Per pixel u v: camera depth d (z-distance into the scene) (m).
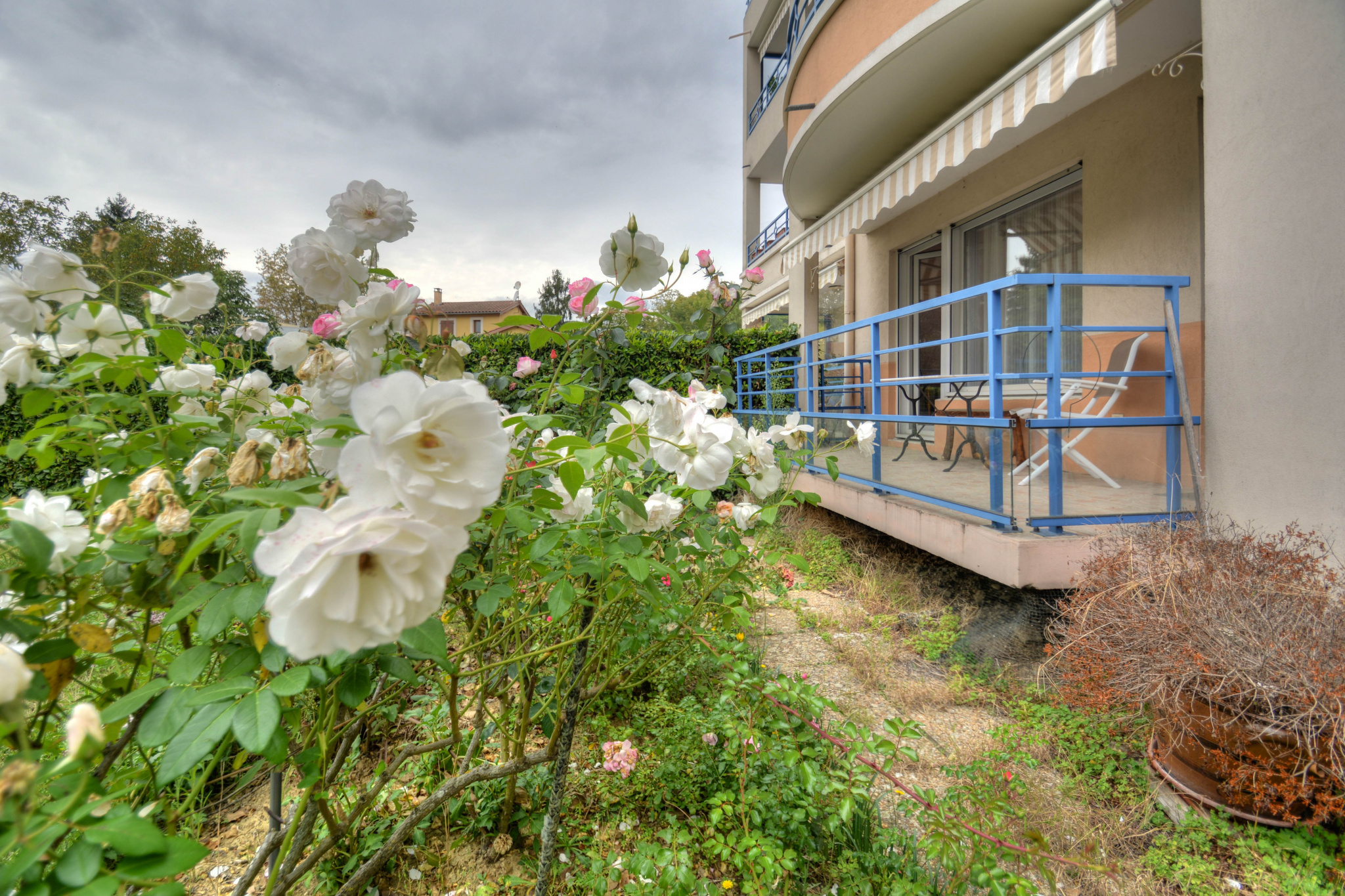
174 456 1.14
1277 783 1.99
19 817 0.56
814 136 6.63
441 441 0.58
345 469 0.56
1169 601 2.32
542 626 1.95
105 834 0.58
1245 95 2.89
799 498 1.96
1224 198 3.02
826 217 7.56
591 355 2.47
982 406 5.83
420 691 2.49
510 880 1.94
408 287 0.91
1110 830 2.10
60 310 0.99
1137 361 3.76
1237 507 2.97
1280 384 2.77
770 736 1.87
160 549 0.85
